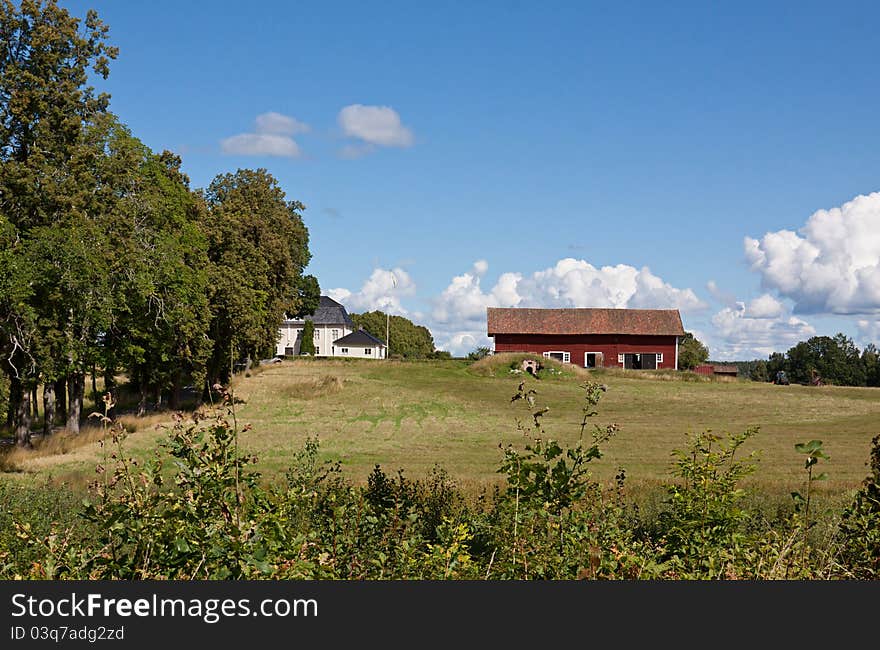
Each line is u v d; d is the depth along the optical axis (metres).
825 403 61.81
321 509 8.89
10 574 6.44
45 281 31.22
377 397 62.09
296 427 47.84
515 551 6.72
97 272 33.16
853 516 7.74
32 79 33.00
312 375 73.69
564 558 6.54
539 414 7.14
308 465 12.39
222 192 68.50
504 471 7.00
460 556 6.62
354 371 76.94
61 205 33.00
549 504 6.88
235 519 5.51
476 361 80.75
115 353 41.34
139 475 5.75
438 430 47.16
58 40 33.75
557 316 89.50
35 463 31.61
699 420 52.03
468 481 23.19
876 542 7.21
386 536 8.45
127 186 38.28
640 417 53.94
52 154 33.16
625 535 7.50
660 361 88.12
